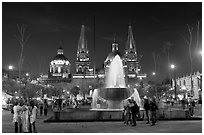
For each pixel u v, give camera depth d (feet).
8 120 98.99
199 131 61.16
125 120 77.10
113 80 134.72
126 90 106.11
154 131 61.67
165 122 80.79
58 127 70.69
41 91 331.57
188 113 90.79
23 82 313.73
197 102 256.52
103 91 107.65
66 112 87.40
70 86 626.64
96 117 87.15
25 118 62.13
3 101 211.82
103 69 619.26
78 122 82.69
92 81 616.80
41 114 127.34
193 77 385.91
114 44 640.58
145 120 85.51
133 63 654.94
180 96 329.93
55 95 419.74
